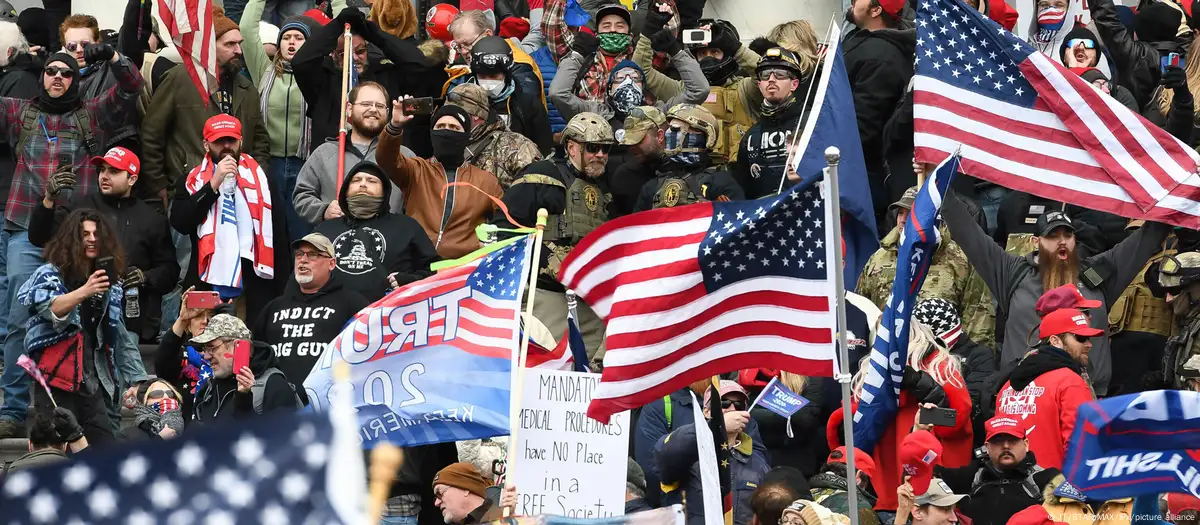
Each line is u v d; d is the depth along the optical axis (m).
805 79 36.94
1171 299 31.25
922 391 26.94
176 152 35.91
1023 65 27.56
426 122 36.62
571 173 32.69
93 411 29.83
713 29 38.84
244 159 34.31
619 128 35.44
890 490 27.05
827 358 22.42
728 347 22.80
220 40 36.59
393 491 26.70
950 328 30.25
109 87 36.47
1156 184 27.19
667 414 25.89
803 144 25.02
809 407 28.98
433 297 24.45
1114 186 27.34
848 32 40.25
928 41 27.86
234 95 36.56
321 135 36.00
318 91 36.22
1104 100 27.39
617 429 23.59
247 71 39.47
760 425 29.03
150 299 33.56
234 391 26.88
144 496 9.64
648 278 22.78
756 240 22.64
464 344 24.30
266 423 9.49
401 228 31.16
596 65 36.97
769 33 41.22
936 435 27.09
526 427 23.70
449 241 32.62
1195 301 30.66
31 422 31.05
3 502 9.75
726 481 24.72
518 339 24.25
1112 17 40.38
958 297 31.17
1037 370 26.84
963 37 27.81
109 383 30.20
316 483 9.41
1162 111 37.38
